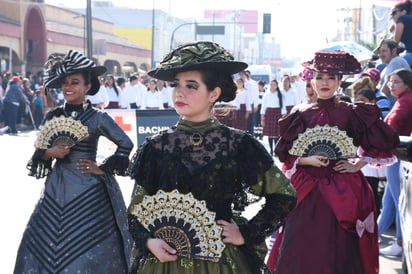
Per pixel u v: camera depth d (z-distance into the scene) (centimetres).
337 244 533
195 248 335
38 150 538
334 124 552
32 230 525
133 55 5903
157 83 2355
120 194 550
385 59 953
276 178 350
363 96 758
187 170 340
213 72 343
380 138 546
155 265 346
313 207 543
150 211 339
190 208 334
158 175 345
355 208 538
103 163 538
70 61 538
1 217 920
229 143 345
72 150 537
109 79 2288
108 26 5634
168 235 337
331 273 529
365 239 546
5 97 2384
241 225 346
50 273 508
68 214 521
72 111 547
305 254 536
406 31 998
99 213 526
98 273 512
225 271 339
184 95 343
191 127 348
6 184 1195
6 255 735
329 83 554
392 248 774
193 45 342
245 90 1941
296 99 1869
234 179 342
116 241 529
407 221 626
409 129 700
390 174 738
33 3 4097
